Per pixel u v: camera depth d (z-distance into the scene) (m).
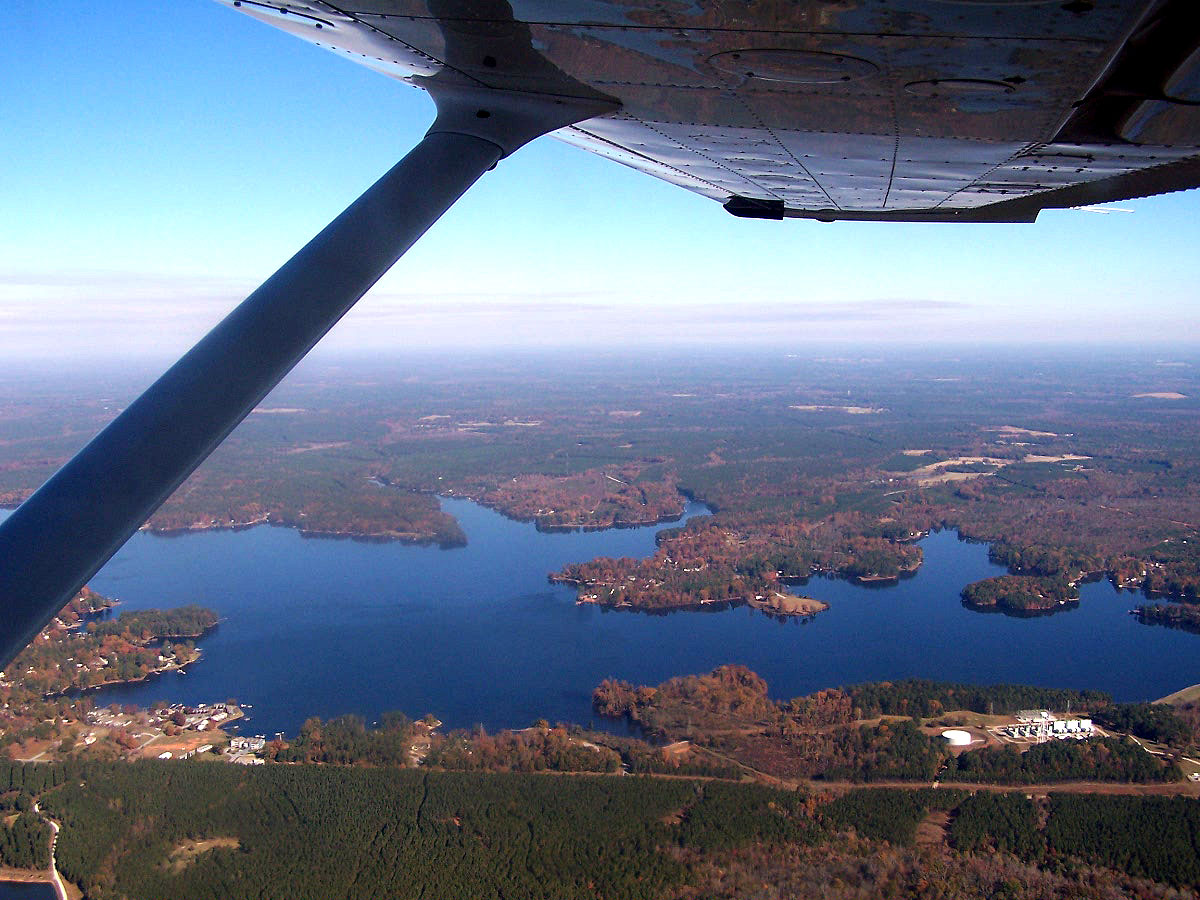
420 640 61.94
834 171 7.46
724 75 4.94
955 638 63.09
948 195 8.34
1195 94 4.50
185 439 3.66
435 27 4.54
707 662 57.53
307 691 50.41
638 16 4.15
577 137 7.30
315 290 4.21
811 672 55.69
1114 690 51.06
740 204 9.99
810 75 4.79
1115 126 5.31
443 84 5.53
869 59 4.43
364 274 4.41
